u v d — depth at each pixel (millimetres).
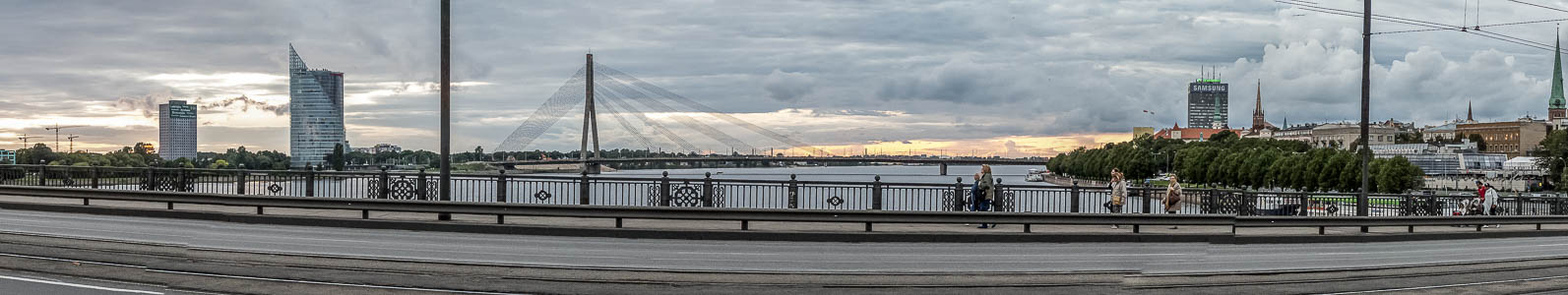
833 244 20984
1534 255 21578
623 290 13195
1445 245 24625
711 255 18094
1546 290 15148
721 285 13844
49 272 13523
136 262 14828
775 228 23016
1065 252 19875
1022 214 23188
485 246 18750
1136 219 23938
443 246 18531
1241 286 14727
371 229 22219
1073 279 15141
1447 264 18797
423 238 20141
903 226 24438
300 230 21359
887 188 27812
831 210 22469
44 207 25422
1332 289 14641
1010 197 28625
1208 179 152875
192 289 12477
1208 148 158500
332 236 20047
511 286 13297
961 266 16859
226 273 13797
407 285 13180
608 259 16938
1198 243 23188
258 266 14594
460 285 13289
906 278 14875
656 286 13617
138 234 19219
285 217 23047
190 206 26438
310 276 13711
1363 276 16344
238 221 23328
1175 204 27625
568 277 14242
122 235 18922
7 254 15359
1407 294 14391
